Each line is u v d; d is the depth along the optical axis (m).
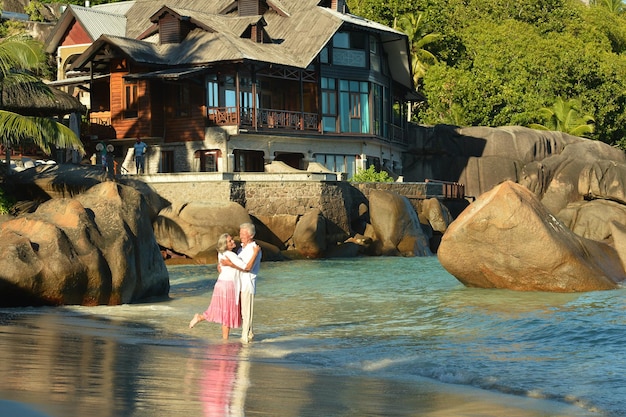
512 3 80.81
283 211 37.91
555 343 13.38
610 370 11.13
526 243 20.41
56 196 34.81
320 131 47.41
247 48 44.34
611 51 81.44
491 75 62.31
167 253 34.88
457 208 48.91
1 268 16.89
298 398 8.90
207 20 46.62
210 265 32.44
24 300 17.12
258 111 44.53
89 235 18.41
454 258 21.50
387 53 52.50
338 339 14.11
